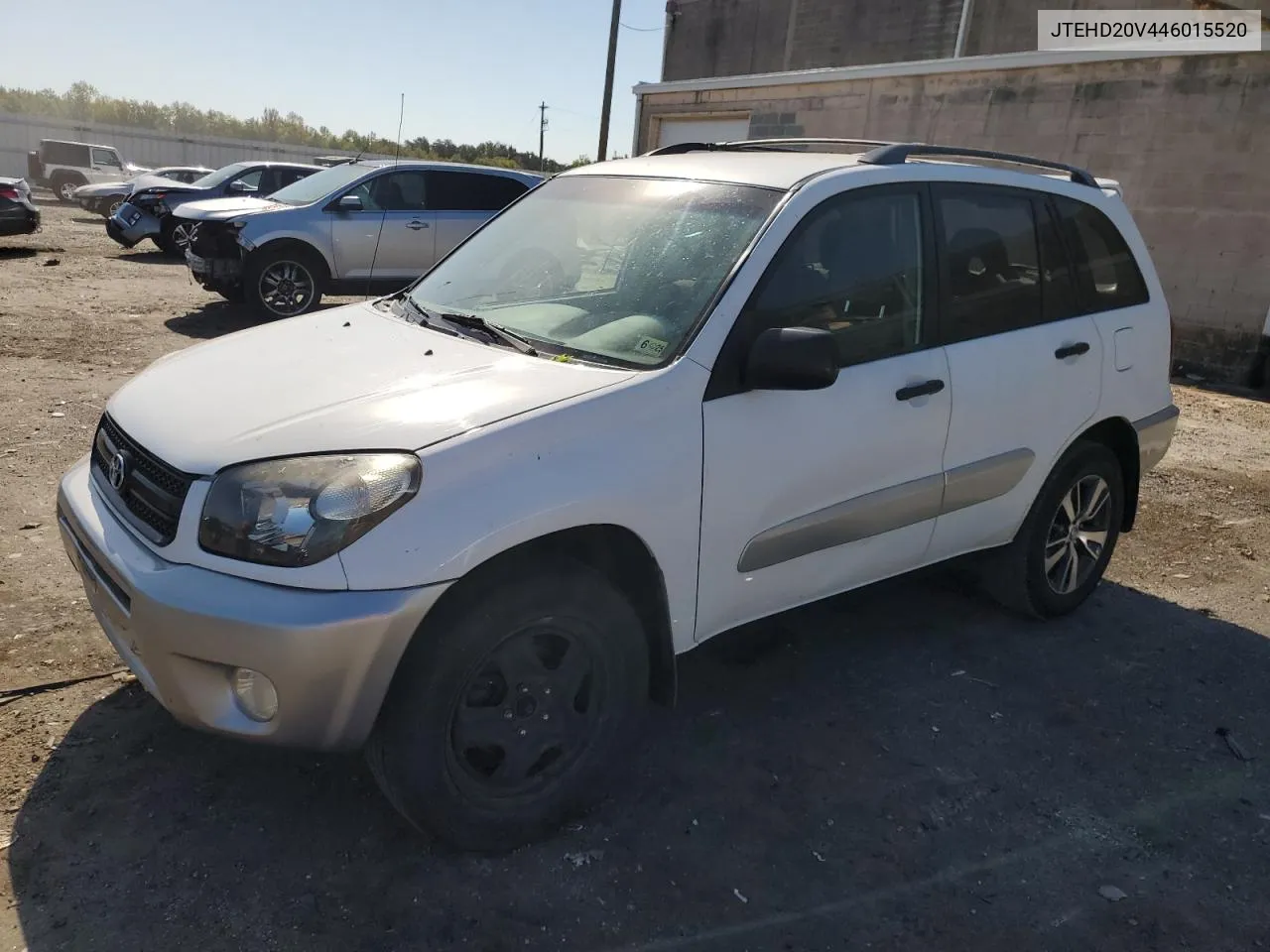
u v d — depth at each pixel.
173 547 2.38
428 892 2.53
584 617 2.64
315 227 10.86
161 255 16.95
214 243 10.72
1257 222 10.88
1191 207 11.41
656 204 3.44
